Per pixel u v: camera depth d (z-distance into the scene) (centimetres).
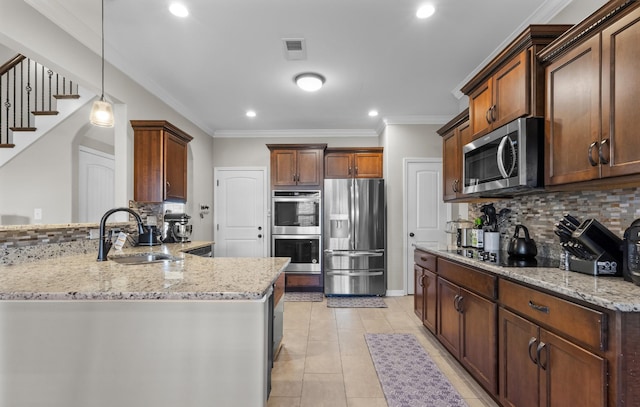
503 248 274
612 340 113
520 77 194
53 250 215
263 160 529
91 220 375
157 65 295
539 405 148
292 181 468
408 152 459
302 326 328
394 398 200
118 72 280
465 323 222
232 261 210
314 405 194
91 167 375
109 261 204
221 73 312
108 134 396
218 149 528
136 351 124
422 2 209
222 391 124
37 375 124
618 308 111
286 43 258
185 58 282
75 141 343
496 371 185
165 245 324
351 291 445
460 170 293
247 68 301
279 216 463
